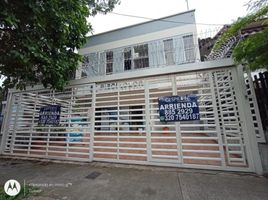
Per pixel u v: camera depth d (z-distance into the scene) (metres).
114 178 3.73
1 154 6.30
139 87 5.23
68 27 4.37
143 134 5.46
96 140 5.37
